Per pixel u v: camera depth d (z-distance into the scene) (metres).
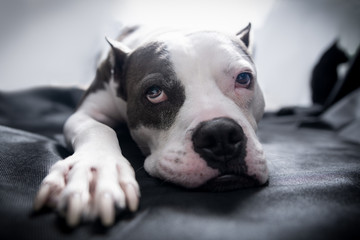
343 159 0.39
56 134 0.50
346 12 0.98
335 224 0.20
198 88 0.32
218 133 0.27
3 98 0.62
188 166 0.27
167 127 0.32
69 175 0.24
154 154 0.33
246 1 1.02
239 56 0.35
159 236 0.19
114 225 0.20
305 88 1.07
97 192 0.22
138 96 0.35
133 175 0.26
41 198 0.22
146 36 0.46
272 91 1.07
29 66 0.90
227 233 0.19
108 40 0.41
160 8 0.91
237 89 0.34
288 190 0.26
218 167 0.27
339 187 0.26
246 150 0.27
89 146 0.29
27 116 0.60
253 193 0.26
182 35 0.37
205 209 0.22
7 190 0.24
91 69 0.88
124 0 0.91
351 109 0.68
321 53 1.01
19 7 0.89
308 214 0.21
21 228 0.19
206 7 0.94
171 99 0.33
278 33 1.08
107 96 0.45
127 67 0.39
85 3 0.90
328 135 0.61
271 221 0.21
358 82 0.77
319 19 1.03
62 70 0.90
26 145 0.35
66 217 0.20
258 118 0.40
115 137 0.34
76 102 0.69
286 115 0.83
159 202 0.24
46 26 0.90
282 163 0.35
